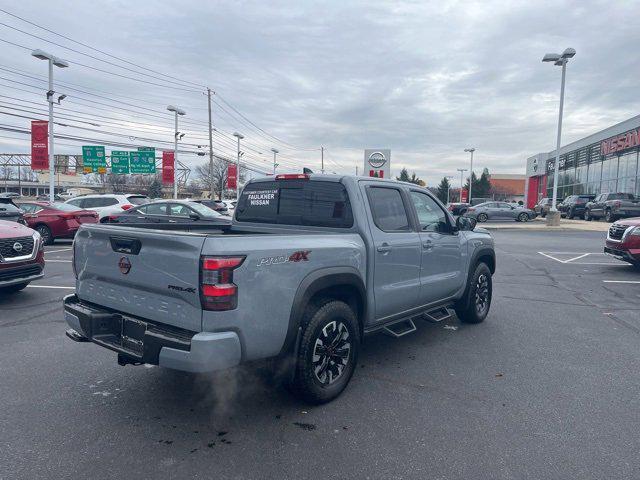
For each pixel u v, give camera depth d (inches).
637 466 120.3
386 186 192.2
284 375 146.9
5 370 180.5
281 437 133.3
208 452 124.9
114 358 194.5
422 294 203.3
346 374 161.8
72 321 155.6
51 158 980.6
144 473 115.0
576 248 652.7
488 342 224.5
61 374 177.0
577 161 1711.4
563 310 291.6
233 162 2114.9
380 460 122.3
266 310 131.0
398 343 222.4
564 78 977.5
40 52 938.7
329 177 179.9
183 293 124.2
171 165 1621.6
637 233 402.6
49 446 126.6
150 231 135.0
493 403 157.1
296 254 139.6
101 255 147.9
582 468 119.3
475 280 249.3
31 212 602.9
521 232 950.4
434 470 118.0
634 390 168.7
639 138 1198.9
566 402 158.2
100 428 136.9
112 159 1795.0
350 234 168.1
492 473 116.9
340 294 165.0
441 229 222.7
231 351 123.6
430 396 162.2
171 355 123.4
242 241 127.2
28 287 338.3
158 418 143.6
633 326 255.0
